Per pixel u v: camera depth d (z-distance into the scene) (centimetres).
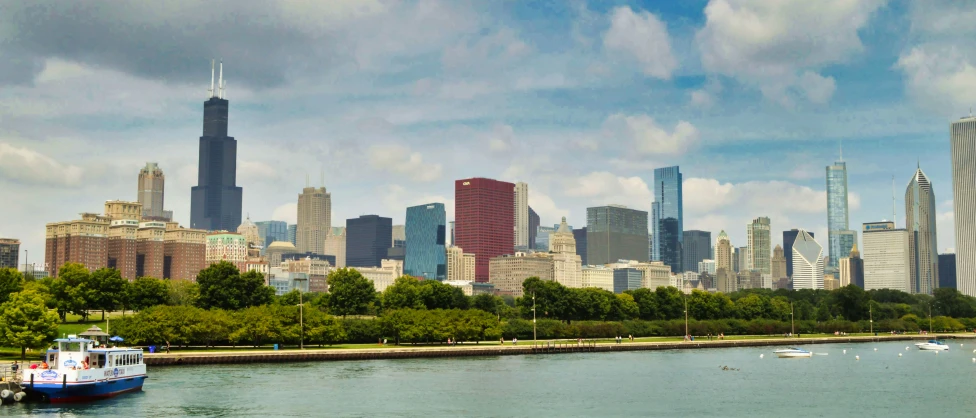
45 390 16350
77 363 16925
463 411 16962
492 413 16862
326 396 18325
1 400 16212
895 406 18338
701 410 17600
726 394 19888
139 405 16725
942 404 18662
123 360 18088
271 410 16550
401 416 16300
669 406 18038
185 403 17062
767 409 17825
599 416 16775
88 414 15600
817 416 17050
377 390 19362
